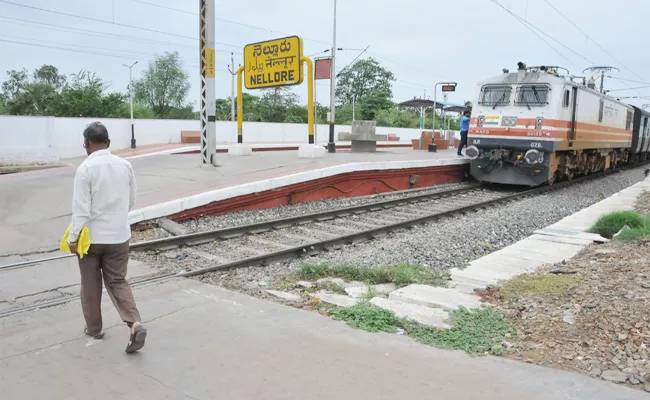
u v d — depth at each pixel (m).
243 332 4.54
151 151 22.09
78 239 3.94
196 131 30.53
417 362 3.95
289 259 7.62
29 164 20.08
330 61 21.05
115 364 3.91
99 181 3.98
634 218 9.39
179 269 6.71
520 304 5.24
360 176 14.66
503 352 4.14
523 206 13.39
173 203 9.55
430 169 17.41
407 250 8.16
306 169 13.53
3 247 7.38
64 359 3.99
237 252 7.96
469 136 16.92
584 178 21.11
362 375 3.73
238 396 3.45
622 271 6.02
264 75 17.61
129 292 4.19
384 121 54.47
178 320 4.82
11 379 3.67
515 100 15.95
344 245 8.65
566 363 3.90
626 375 3.66
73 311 5.07
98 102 32.94
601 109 19.67
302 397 3.43
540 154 15.37
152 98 46.31
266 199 11.74
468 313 4.93
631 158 30.86
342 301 5.46
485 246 8.88
